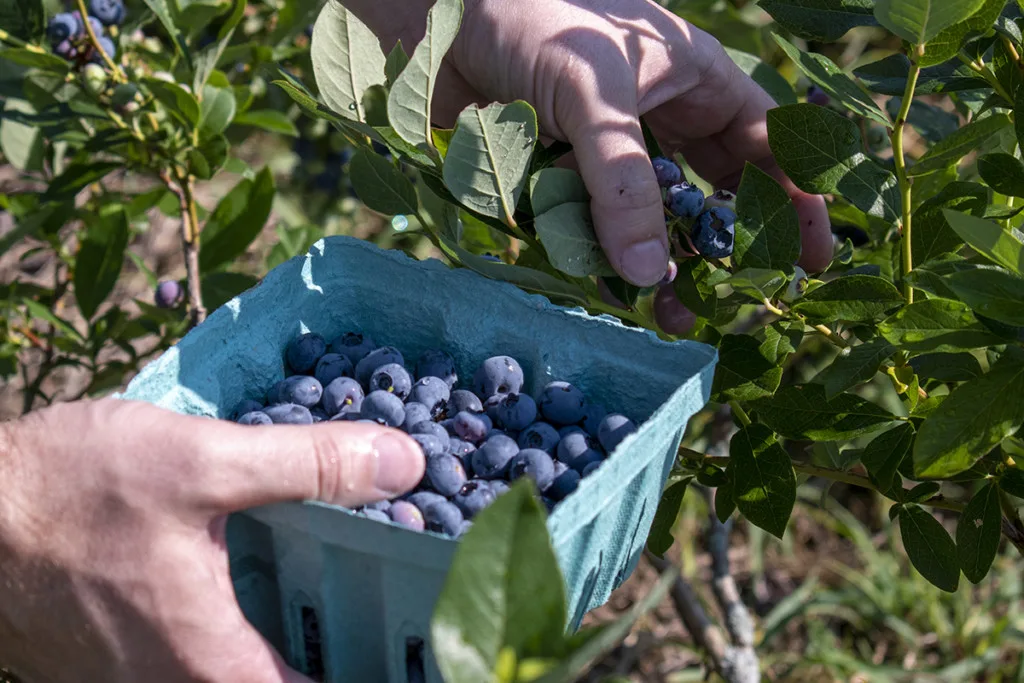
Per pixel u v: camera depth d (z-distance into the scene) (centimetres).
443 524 50
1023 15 58
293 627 52
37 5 72
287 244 81
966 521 56
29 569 52
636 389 54
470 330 57
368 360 56
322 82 58
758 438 58
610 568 53
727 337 58
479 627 39
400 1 68
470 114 53
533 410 53
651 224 58
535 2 62
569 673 38
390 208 59
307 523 48
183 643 52
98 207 85
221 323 55
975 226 50
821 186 57
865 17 58
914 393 57
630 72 60
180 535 52
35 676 57
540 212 57
